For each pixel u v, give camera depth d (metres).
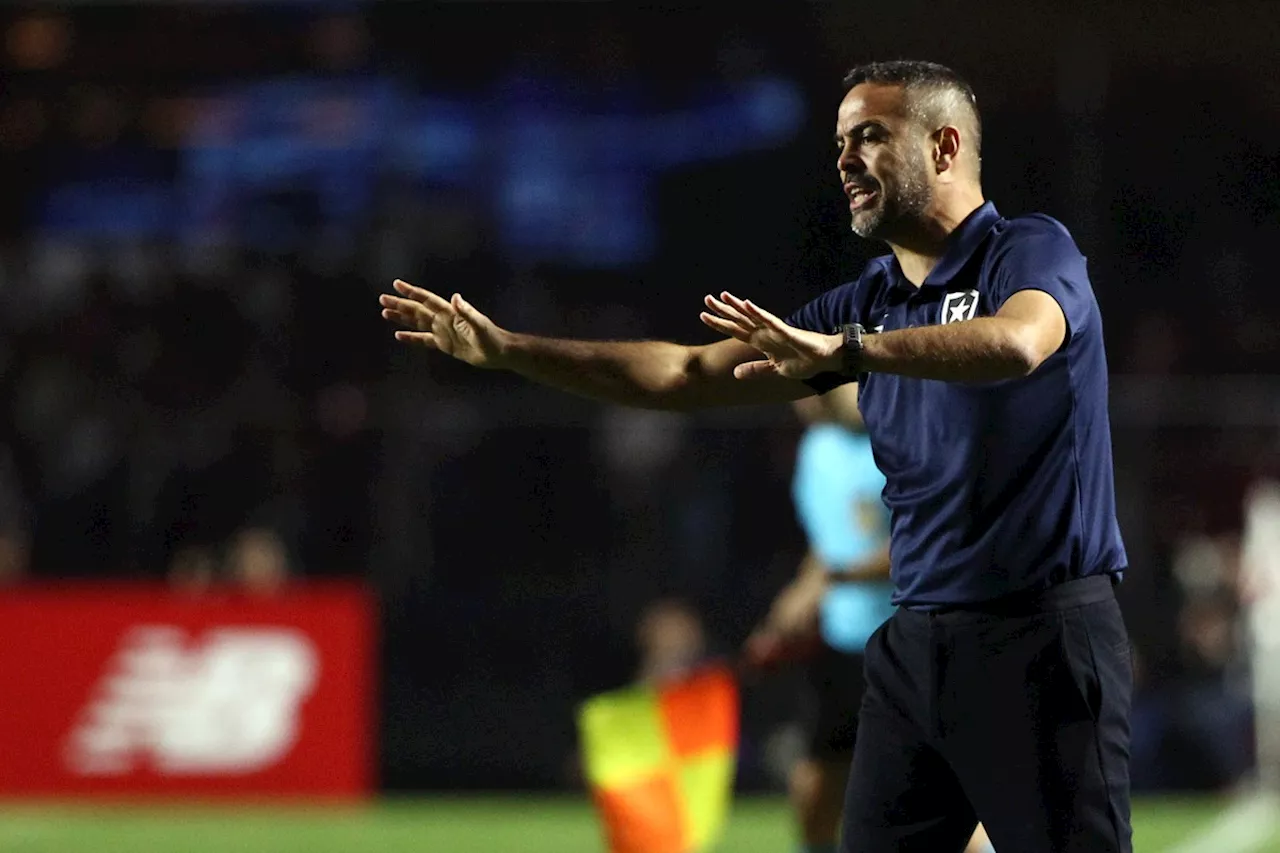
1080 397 13.66
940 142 14.30
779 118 56.41
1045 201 54.03
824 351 12.33
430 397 51.31
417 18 57.34
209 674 42.31
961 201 14.38
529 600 44.59
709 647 46.12
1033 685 13.65
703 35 56.91
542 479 49.59
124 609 42.50
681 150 56.53
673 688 25.20
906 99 14.24
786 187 56.09
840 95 56.38
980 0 55.19
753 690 42.97
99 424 49.94
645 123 56.84
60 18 57.41
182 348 53.38
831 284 55.38
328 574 49.25
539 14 57.12
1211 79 55.56
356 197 56.59
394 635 43.91
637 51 57.12
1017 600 13.73
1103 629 13.77
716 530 48.47
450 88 57.38
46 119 57.41
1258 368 53.41
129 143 57.38
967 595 13.85
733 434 49.31
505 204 56.53
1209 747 43.03
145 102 57.62
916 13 55.88
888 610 22.00
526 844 35.91
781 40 56.75
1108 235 54.78
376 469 49.81
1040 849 13.62
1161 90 55.59
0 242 56.56
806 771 22.59
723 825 38.22
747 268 55.81
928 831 14.55
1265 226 55.34
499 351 15.36
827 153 56.00
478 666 44.06
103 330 53.47
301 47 57.47
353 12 57.41
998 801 13.81
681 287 55.69
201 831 37.94
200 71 57.62
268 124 57.25
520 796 43.50
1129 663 14.06
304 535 49.31
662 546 48.41
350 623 42.66
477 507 49.50
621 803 25.02
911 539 14.30
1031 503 13.66
